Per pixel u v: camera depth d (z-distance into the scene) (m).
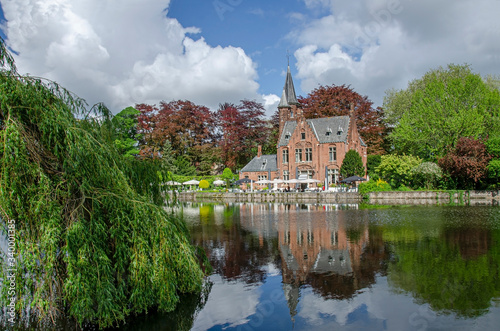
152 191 11.30
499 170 42.72
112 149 9.79
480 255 14.34
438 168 46.50
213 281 11.80
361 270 12.67
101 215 8.54
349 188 51.56
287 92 67.38
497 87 56.66
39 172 7.64
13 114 7.73
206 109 81.75
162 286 8.77
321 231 20.84
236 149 77.44
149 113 75.69
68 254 7.50
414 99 55.06
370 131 66.19
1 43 7.98
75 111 9.45
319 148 58.69
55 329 8.45
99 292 7.83
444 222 23.70
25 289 7.65
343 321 8.70
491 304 9.44
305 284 11.37
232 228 22.80
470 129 47.81
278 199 53.41
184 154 79.38
